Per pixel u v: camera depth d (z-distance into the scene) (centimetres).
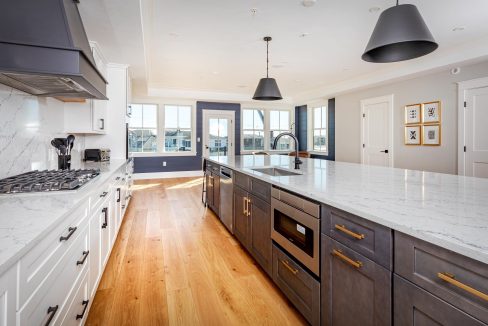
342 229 129
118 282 218
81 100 303
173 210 440
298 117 960
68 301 128
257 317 176
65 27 149
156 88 735
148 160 788
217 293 204
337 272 135
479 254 73
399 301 101
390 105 589
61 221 117
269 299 196
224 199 343
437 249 87
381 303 108
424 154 525
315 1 291
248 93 829
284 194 186
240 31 368
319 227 148
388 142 595
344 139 715
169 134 808
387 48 190
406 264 98
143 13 306
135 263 252
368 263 115
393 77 539
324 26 352
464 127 461
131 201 500
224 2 294
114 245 293
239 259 261
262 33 375
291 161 353
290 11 313
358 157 673
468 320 78
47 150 258
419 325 93
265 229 220
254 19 333
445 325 84
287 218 186
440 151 498
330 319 140
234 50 442
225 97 812
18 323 81
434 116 505
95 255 186
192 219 392
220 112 861
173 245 295
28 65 142
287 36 384
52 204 134
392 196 143
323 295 145
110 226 248
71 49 149
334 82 678
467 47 419
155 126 793
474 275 76
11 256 75
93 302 190
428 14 321
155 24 346
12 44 140
